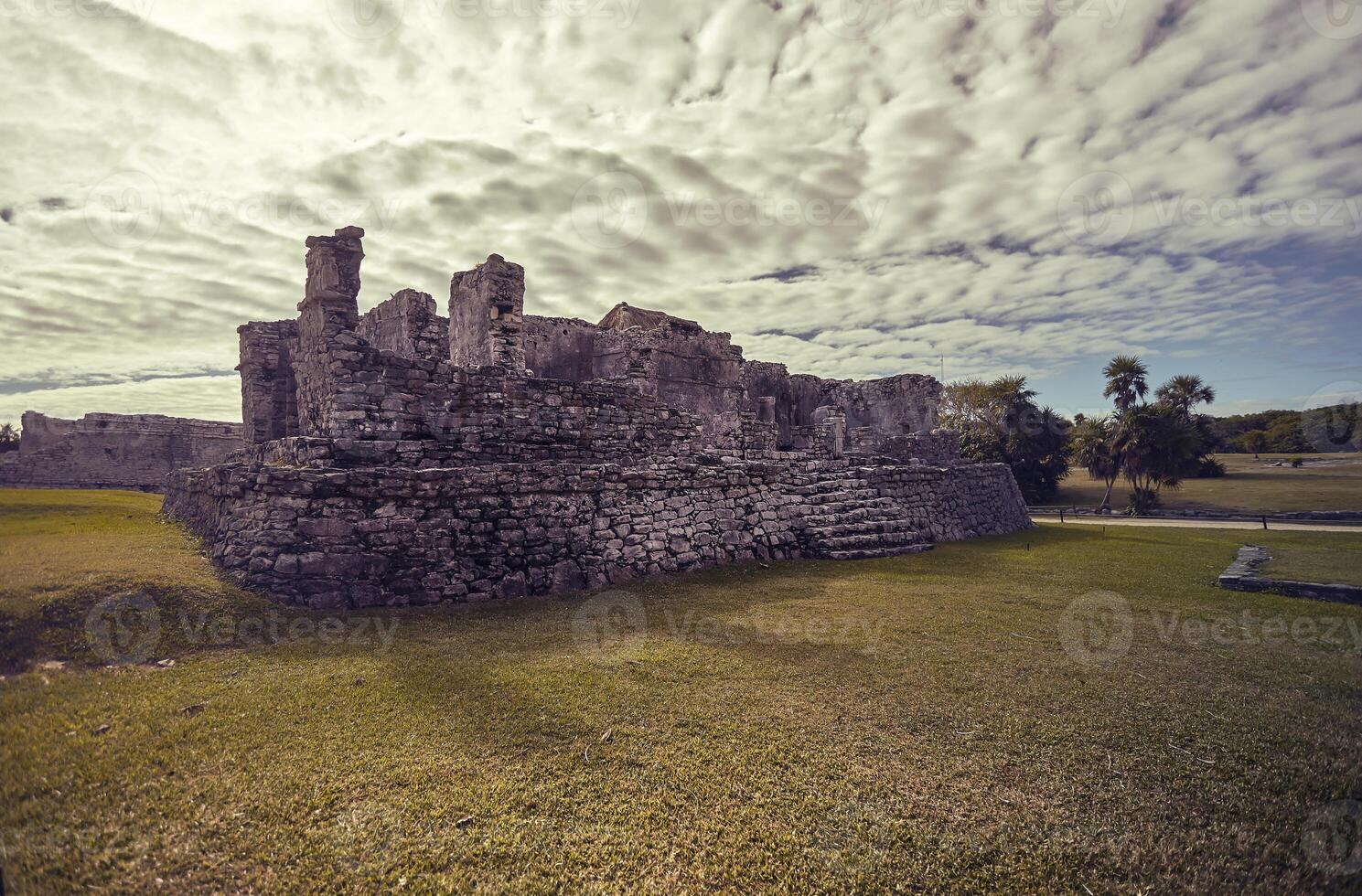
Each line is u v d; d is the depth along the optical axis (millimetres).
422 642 6863
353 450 10250
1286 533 16359
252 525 8383
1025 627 7453
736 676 5809
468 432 11695
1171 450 27125
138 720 4480
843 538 13227
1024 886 3090
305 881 3070
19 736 3943
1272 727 4648
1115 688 5484
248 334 16484
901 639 6965
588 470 10578
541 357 19422
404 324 15148
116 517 10781
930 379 28109
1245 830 3439
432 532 8992
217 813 3527
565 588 9695
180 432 23938
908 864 3252
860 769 4145
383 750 4340
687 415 15234
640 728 4742
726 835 3498
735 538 12156
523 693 5363
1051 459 35531
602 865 3260
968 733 4637
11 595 5637
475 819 3598
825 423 21000
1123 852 3303
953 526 18266
